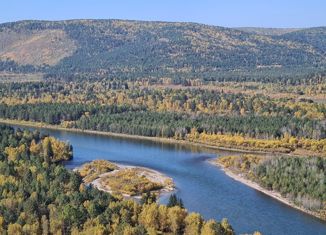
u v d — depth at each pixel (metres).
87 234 196.75
